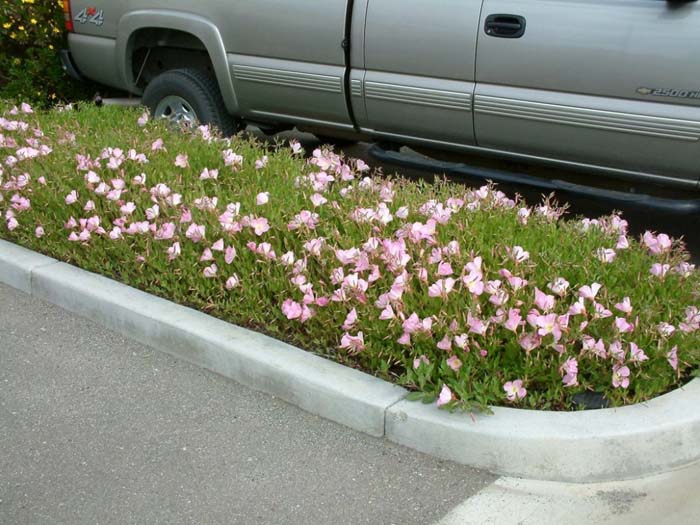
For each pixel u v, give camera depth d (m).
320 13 5.58
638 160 4.74
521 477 3.15
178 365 3.92
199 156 5.27
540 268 3.80
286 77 5.84
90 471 3.22
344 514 2.98
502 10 4.92
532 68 4.90
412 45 5.28
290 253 3.91
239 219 4.22
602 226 4.25
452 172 5.41
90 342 4.14
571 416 3.18
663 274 3.70
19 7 7.38
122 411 3.58
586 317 3.39
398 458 3.26
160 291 4.28
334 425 3.46
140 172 5.07
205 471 3.21
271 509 3.00
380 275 3.73
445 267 3.55
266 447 3.34
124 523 2.95
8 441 3.40
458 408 3.24
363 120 5.71
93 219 4.47
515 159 5.23
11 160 5.24
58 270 4.56
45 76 7.53
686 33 4.40
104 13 6.59
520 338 3.28
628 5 4.57
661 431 3.11
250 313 3.94
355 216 4.20
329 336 3.74
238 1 5.89
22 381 3.81
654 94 4.56
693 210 4.68
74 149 5.30
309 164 5.23
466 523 2.93
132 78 6.74
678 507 2.98
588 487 3.10
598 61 4.68
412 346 3.52
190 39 6.36
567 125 4.86
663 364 3.36
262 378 3.67
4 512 3.01
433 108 5.32
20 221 4.95
